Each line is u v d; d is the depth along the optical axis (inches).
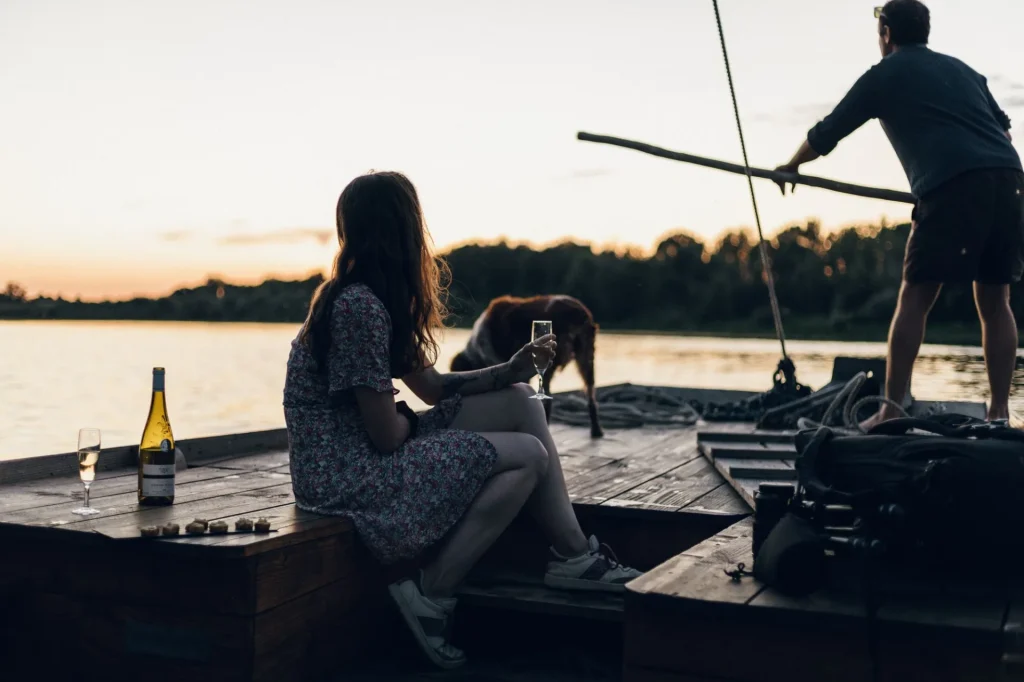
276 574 93.4
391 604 112.0
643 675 83.2
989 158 146.6
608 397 246.4
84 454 106.7
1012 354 156.8
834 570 83.7
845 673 77.4
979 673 74.2
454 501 104.0
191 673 92.7
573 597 109.5
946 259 147.6
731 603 79.6
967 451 84.1
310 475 105.6
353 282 104.7
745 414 221.0
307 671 98.7
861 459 88.4
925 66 151.9
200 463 149.6
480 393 113.6
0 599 100.0
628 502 123.9
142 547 92.3
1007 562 84.4
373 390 101.6
